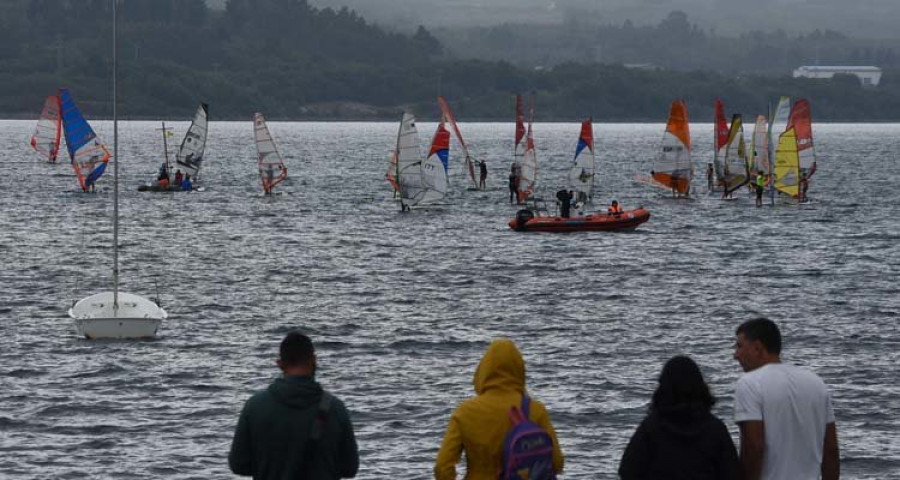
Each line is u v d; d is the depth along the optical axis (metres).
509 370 44.03
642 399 111.31
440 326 150.12
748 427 44.06
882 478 88.75
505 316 158.25
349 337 142.50
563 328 149.25
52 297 170.88
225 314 157.62
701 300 173.50
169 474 87.31
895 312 164.12
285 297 173.38
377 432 99.50
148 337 137.62
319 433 43.03
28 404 107.25
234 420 102.88
